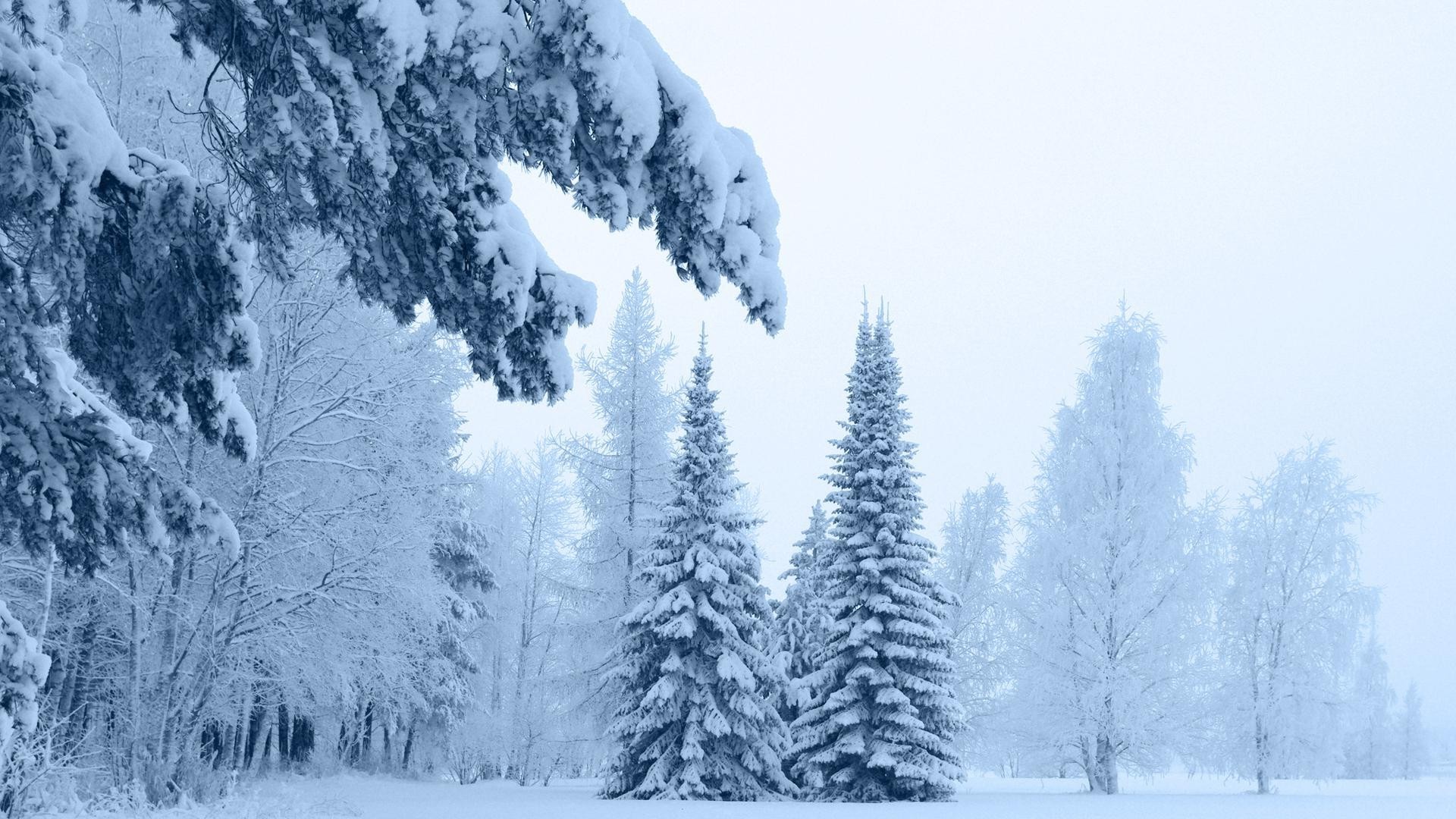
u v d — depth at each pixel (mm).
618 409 30625
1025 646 29328
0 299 4289
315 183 4230
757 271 4734
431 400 19062
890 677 24672
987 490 38625
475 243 4555
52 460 4594
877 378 27578
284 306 16156
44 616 11219
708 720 24312
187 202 4438
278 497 16328
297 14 4020
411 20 3844
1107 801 23672
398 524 17531
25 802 10992
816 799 24375
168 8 4230
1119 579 28344
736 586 25719
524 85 4184
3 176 3844
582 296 4785
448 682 31078
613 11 4078
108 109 13422
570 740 29234
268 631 16781
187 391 5000
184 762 14938
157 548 4938
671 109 4461
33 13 3711
